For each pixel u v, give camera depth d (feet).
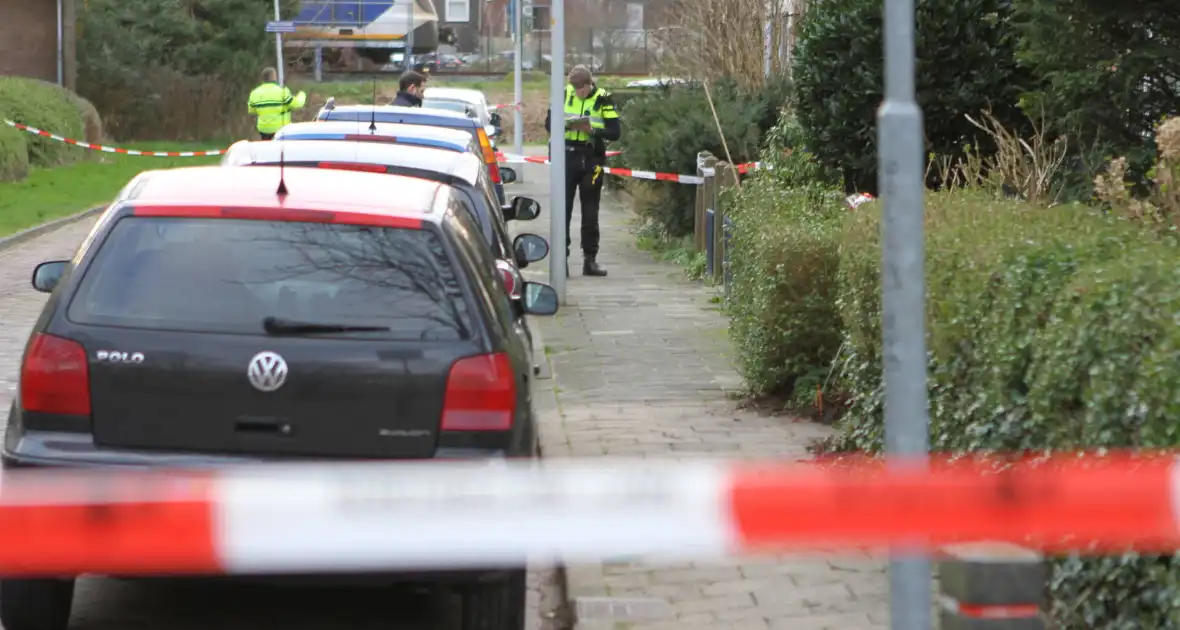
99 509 17.74
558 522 17.98
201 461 29.25
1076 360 26.61
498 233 50.83
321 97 273.95
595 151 92.02
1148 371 23.99
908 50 16.33
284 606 35.73
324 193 32.58
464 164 53.52
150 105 242.99
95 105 240.53
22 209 126.93
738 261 60.03
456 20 376.48
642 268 97.60
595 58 278.87
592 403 54.95
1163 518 17.12
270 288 30.30
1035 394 28.30
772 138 89.30
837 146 67.92
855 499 17.15
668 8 134.10
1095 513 17.11
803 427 50.60
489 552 17.87
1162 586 24.47
